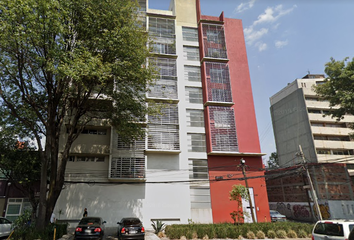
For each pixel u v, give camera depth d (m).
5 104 15.16
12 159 17.81
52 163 14.68
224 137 24.73
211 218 22.19
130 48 14.69
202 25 28.97
